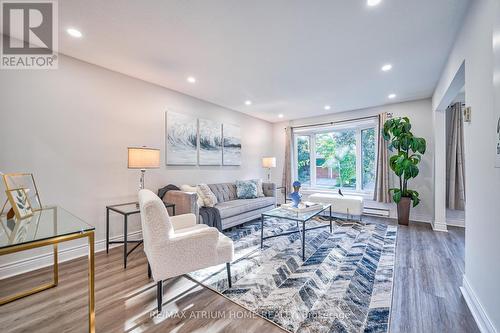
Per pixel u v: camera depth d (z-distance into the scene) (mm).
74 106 2596
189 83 3398
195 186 3861
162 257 1613
